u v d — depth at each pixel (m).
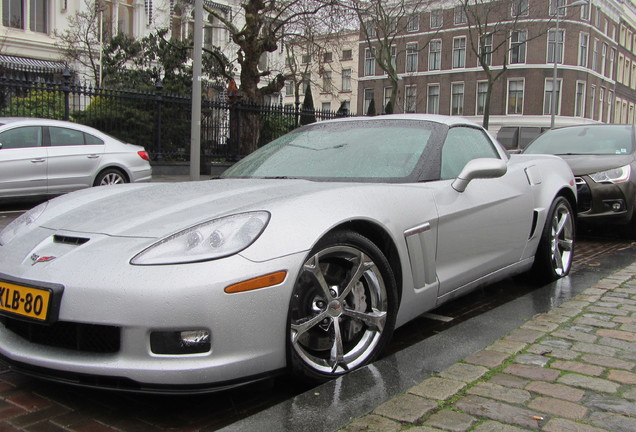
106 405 2.39
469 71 43.09
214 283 2.12
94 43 22.09
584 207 6.61
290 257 2.29
